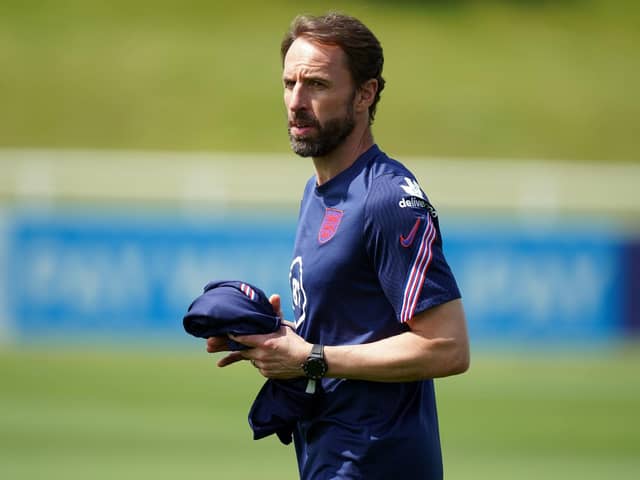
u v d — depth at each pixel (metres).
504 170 66.75
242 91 80.81
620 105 83.31
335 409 12.91
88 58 84.50
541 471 28.17
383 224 12.30
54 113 77.69
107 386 39.09
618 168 69.06
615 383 41.16
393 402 12.80
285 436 13.42
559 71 87.50
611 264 46.00
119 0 94.06
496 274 45.69
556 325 46.00
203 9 93.56
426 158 73.75
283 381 13.03
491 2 97.50
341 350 12.44
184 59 85.00
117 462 28.41
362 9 94.81
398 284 12.23
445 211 58.66
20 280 45.41
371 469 12.73
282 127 76.56
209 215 51.59
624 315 46.19
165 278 45.53
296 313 13.30
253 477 27.11
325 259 12.69
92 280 45.50
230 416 35.06
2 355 43.66
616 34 95.06
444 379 41.56
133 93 80.06
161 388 39.09
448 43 90.12
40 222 45.41
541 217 56.97
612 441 32.22
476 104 80.56
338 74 12.66
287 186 59.50
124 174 61.34
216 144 74.38
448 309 12.26
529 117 80.31
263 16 93.31
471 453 30.42
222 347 12.93
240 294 12.70
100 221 45.38
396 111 78.44
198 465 28.38
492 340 45.72
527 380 41.50
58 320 45.62
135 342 45.59
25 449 29.88
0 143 74.38
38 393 37.69
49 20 90.06
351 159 12.92
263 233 45.12
